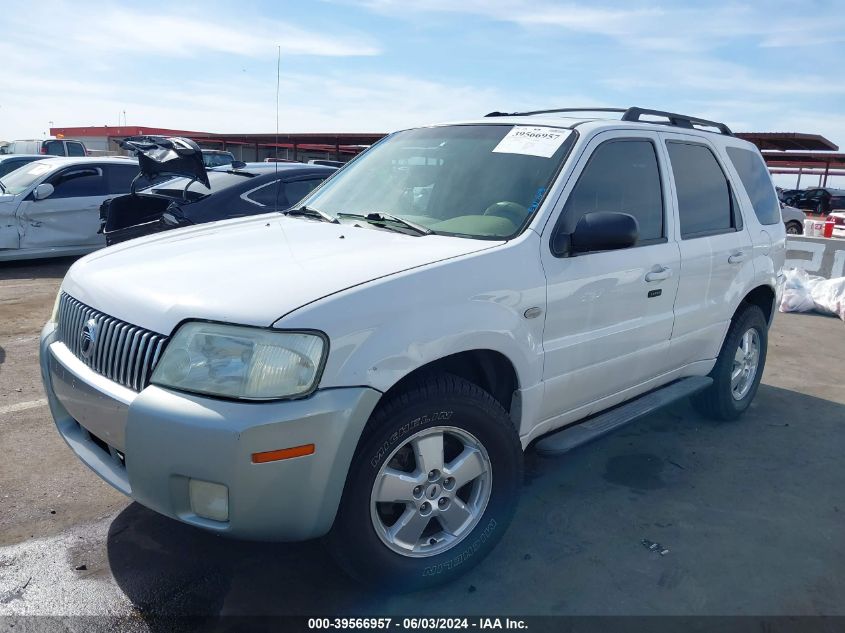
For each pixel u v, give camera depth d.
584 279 3.16
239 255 2.84
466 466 2.77
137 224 7.14
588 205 3.30
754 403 5.26
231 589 2.77
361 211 3.54
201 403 2.22
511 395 3.04
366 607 2.69
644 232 3.64
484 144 3.59
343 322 2.33
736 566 3.05
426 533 2.81
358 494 2.45
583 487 3.77
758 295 4.82
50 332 3.06
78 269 3.06
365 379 2.34
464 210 3.25
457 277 2.66
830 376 6.04
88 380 2.57
